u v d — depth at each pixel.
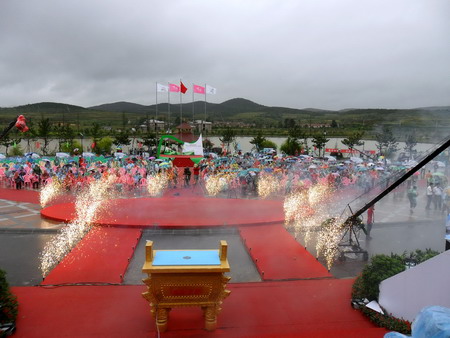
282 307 8.29
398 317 7.50
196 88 47.84
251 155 53.25
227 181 26.05
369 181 26.55
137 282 10.09
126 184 26.08
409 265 8.73
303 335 6.62
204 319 7.43
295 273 10.73
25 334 6.94
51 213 17.52
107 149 60.28
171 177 28.36
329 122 167.00
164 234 14.92
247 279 10.51
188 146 40.38
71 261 11.50
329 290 9.37
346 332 6.79
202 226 15.31
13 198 22.67
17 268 11.22
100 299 8.62
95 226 15.52
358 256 12.38
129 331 7.07
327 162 40.56
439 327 3.16
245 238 14.18
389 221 17.42
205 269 6.68
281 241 13.84
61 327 7.22
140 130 110.38
